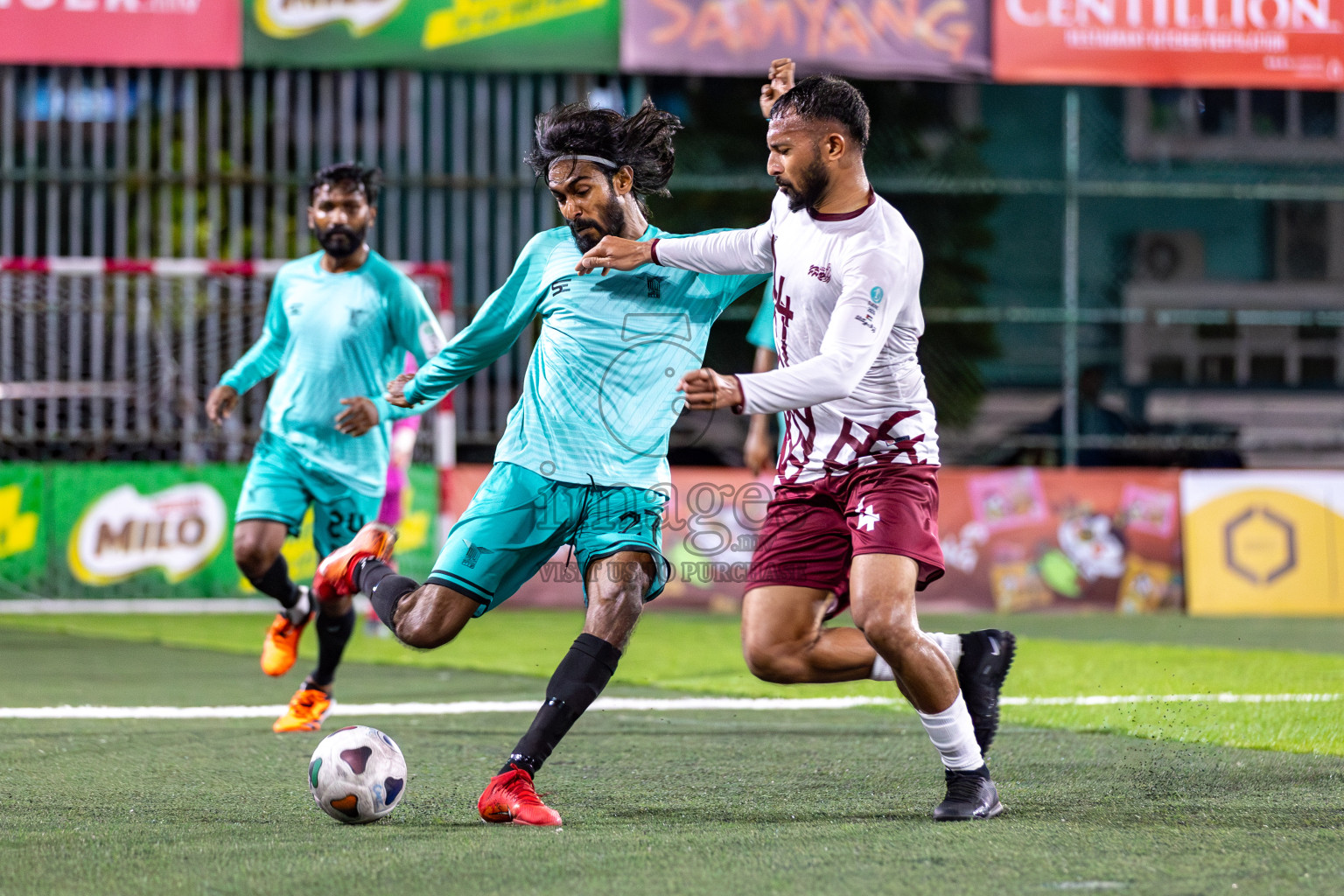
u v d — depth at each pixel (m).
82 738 14.90
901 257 10.46
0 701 17.97
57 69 31.39
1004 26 30.83
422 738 14.94
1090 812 10.85
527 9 30.20
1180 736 14.88
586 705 10.80
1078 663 22.06
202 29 29.91
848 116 10.50
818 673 11.66
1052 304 40.97
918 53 30.62
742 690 19.12
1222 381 41.16
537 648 24.48
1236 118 42.31
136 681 20.17
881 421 10.89
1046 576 31.89
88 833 10.09
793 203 10.71
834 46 30.39
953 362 39.44
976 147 40.34
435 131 32.31
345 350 15.95
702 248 11.09
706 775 12.69
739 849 9.48
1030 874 8.69
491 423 32.62
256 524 15.77
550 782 12.34
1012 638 11.99
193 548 31.47
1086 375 35.28
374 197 16.25
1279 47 31.34
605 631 10.89
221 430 31.86
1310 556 32.28
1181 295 43.22
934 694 10.60
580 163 11.06
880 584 10.53
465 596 10.99
